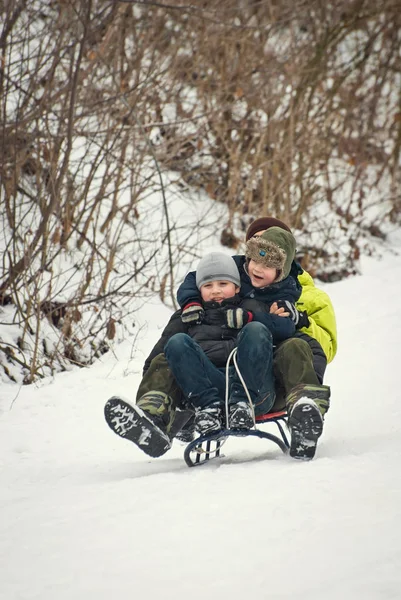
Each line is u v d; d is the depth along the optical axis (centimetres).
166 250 2300
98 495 938
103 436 1388
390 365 1608
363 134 3678
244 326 1048
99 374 1734
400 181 3566
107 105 2102
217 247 2517
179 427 1102
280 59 3097
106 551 729
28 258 1811
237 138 2836
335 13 3262
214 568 670
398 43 3791
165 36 2541
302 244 2819
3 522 870
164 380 1064
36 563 718
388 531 727
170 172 2770
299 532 740
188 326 1117
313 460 1013
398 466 946
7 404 1578
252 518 788
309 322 1134
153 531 772
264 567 664
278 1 3122
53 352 1823
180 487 926
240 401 1026
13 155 1966
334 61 3394
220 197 2805
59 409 1540
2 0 1934
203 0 2641
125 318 2003
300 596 605
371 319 2005
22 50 2014
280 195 2802
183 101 2656
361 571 643
